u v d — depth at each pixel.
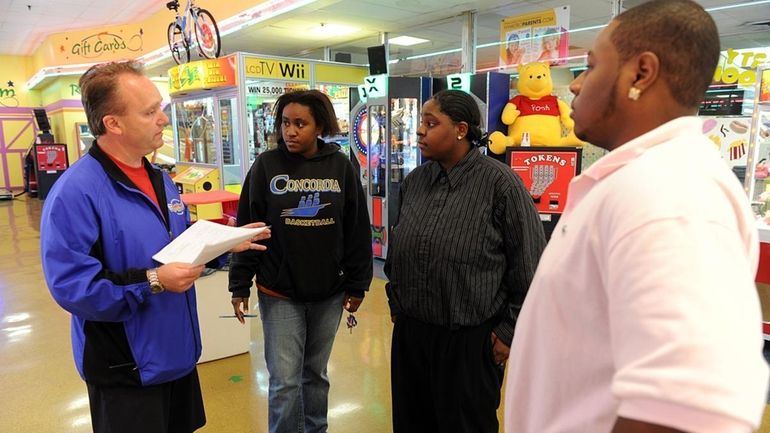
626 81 0.74
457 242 1.59
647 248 0.59
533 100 4.60
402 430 1.84
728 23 6.28
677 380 0.53
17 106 13.80
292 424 1.98
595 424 0.71
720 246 0.57
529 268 1.56
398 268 1.74
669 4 0.71
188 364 1.53
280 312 1.94
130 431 1.43
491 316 1.63
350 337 3.61
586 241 0.71
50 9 8.89
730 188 0.65
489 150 4.74
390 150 5.60
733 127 4.30
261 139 6.09
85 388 2.90
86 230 1.30
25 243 6.96
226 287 3.22
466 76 4.98
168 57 9.05
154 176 1.56
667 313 0.55
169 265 1.33
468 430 1.65
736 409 0.51
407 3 5.65
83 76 1.40
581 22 6.39
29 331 3.78
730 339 0.53
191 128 7.01
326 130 1.97
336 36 7.62
